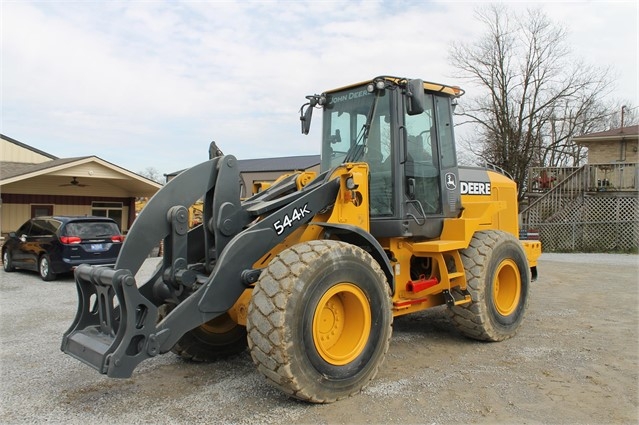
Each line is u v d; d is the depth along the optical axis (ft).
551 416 11.85
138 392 13.57
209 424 11.49
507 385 13.85
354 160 17.29
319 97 18.60
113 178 58.85
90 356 11.67
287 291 11.80
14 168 62.08
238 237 12.84
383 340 13.82
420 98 15.33
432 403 12.60
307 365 12.01
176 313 11.85
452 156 19.15
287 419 11.69
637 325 20.90
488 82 89.30
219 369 15.53
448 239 18.01
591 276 35.99
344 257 12.98
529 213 64.64
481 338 18.11
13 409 12.50
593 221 60.13
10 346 18.40
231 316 15.48
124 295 11.32
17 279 37.76
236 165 13.85
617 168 61.21
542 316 22.65
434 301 17.84
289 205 13.82
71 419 11.86
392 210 16.47
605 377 14.47
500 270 19.06
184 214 13.12
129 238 12.34
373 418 11.72
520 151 87.71
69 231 35.78
